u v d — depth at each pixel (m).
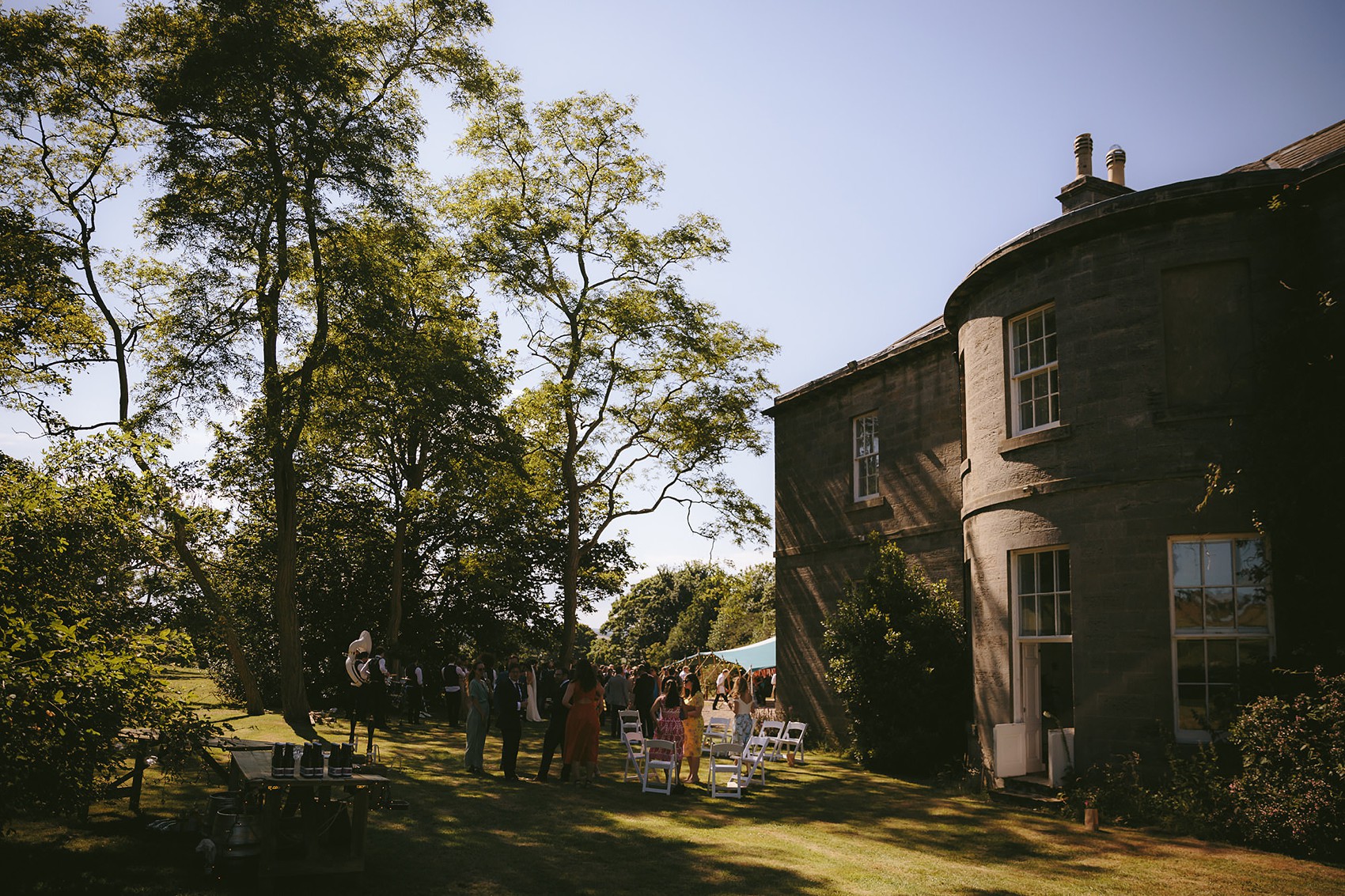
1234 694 11.03
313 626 28.27
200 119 19.75
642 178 28.09
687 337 27.59
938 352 18.55
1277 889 8.21
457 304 28.56
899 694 15.85
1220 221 12.09
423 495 27.25
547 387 27.31
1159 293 12.31
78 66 21.02
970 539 15.23
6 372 19.31
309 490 28.89
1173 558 11.88
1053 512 13.06
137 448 9.15
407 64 22.09
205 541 25.42
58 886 6.61
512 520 30.72
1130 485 12.17
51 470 8.62
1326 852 9.26
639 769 14.19
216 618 21.45
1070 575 12.80
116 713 7.54
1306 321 11.12
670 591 85.38
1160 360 12.17
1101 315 12.75
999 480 14.18
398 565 29.34
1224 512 11.49
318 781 7.32
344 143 20.14
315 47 19.44
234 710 23.67
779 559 24.00
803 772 16.19
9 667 6.87
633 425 29.19
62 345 20.98
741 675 17.53
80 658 7.37
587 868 8.46
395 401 22.98
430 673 30.25
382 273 21.09
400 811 10.75
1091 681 12.24
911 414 19.28
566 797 12.50
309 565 28.88
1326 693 9.84
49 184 22.03
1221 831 10.27
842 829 10.91
